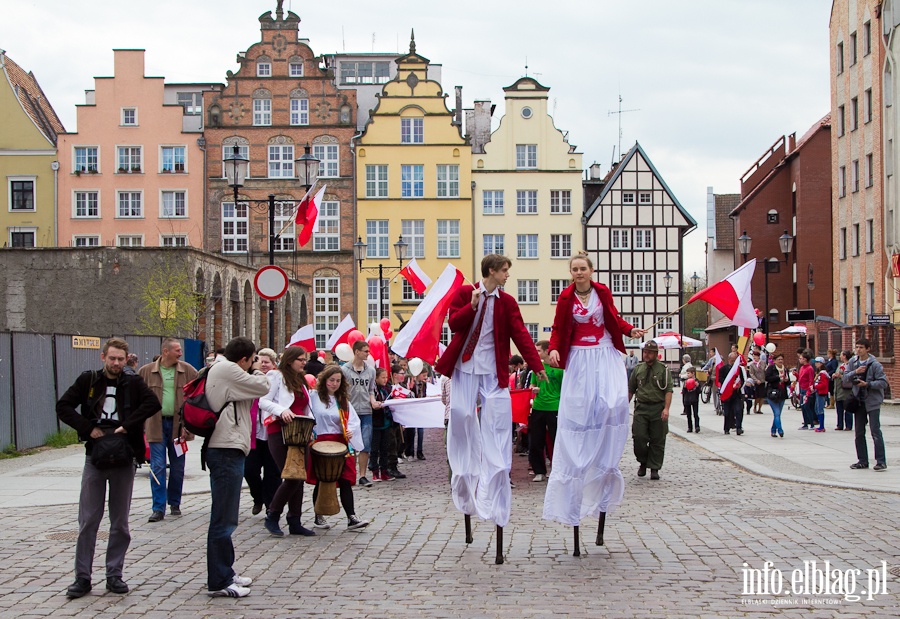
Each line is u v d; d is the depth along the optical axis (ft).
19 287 123.03
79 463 61.52
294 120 209.26
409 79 210.79
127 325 122.11
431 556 31.12
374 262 209.05
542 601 24.76
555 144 212.84
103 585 27.71
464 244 210.79
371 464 54.54
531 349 29.76
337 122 208.95
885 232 147.43
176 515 40.63
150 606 25.21
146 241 204.33
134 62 204.74
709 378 140.15
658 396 51.62
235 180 79.20
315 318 207.92
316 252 206.69
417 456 68.33
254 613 24.29
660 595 25.30
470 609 24.06
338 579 27.94
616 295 212.02
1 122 203.00
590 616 23.22
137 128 204.33
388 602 24.99
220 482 26.53
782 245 133.80
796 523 36.40
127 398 27.04
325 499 36.14
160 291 116.47
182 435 39.81
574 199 212.43
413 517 39.86
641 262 212.43
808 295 205.77
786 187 219.20
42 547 33.35
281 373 35.78
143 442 27.30
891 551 30.86
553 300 212.02
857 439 54.54
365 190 209.67
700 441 76.43
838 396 83.15
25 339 70.74
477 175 212.02
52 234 203.41
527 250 212.64
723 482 50.34
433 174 210.59
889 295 142.92
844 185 170.71
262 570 29.45
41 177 203.31
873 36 151.94
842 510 39.52
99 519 26.84
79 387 27.07
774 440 76.69
